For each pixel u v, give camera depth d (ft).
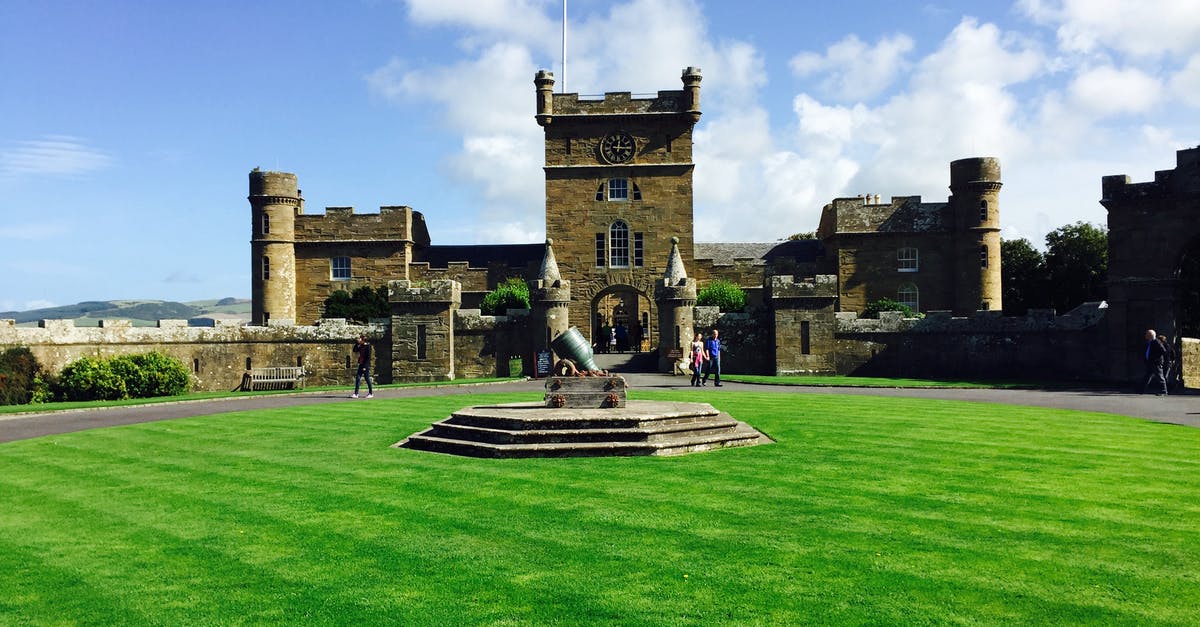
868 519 38.24
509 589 30.30
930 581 30.42
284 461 54.49
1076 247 216.95
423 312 146.82
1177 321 123.95
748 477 47.19
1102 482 45.19
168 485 47.80
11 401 117.19
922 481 45.80
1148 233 123.95
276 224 200.95
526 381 130.11
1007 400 90.33
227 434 67.31
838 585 30.19
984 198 191.72
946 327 140.46
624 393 65.00
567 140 185.68
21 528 39.11
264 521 39.50
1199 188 119.96
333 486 46.52
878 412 75.56
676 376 134.21
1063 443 57.93
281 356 148.77
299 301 204.23
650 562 32.83
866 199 222.48
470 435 58.03
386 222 202.90
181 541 36.58
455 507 41.37
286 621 27.84
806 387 112.47
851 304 197.98
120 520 40.19
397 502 42.55
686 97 183.73
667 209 184.85
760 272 195.42
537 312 148.05
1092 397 95.81
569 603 28.89
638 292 185.68
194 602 29.60
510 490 44.75
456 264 201.16
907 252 197.26
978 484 44.91
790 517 38.75
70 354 130.62
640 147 184.96
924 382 123.24
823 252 218.59
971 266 191.93
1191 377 133.69
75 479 50.26
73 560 34.27
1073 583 30.09
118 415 86.17
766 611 28.02
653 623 27.20
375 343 149.07
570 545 35.01
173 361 135.03
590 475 48.11
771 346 146.00
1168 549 33.63
